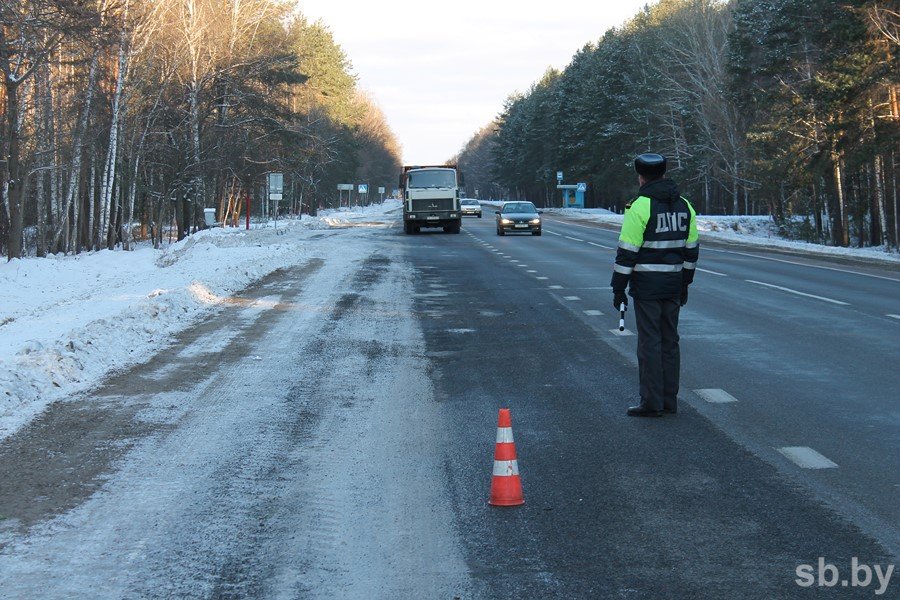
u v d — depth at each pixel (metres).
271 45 53.56
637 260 7.86
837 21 43.16
